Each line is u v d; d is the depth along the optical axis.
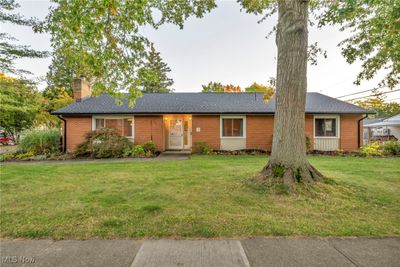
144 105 14.08
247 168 7.60
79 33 3.75
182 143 15.11
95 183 5.68
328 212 3.66
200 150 12.92
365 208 3.86
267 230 3.00
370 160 9.75
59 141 13.52
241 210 3.73
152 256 2.40
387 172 6.83
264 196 4.44
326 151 12.72
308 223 3.23
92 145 11.65
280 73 5.32
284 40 5.26
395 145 12.01
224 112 13.15
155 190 4.97
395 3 4.36
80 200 4.29
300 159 5.09
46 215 3.52
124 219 3.34
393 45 5.87
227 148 13.62
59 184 5.59
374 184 5.32
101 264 2.27
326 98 15.43
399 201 4.20
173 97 15.87
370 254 2.45
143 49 4.36
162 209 3.77
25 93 14.97
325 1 5.99
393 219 3.39
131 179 6.12
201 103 14.59
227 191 4.82
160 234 2.90
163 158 10.95
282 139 5.20
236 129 13.69
